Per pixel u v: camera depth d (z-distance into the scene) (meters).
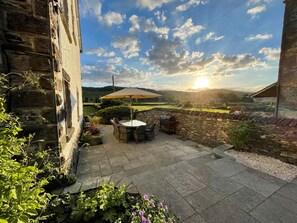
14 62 1.82
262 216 1.77
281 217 1.75
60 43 2.56
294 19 4.05
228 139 4.30
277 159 3.29
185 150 4.65
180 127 6.36
